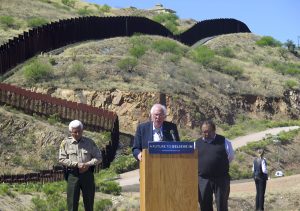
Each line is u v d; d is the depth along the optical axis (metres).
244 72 71.94
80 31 66.06
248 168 41.62
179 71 63.38
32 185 23.09
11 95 41.97
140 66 60.38
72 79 54.09
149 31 77.94
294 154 47.94
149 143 9.66
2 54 52.41
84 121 43.97
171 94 56.69
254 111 65.25
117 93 53.97
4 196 18.45
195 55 70.88
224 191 12.34
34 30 57.97
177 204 9.67
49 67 54.12
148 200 9.62
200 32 91.50
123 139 47.47
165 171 9.68
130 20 74.50
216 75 67.38
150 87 56.34
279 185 28.72
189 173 9.73
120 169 39.09
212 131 12.32
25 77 52.53
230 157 12.38
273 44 91.50
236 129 58.25
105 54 62.50
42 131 38.62
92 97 52.81
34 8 81.19
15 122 38.62
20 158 35.88
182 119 55.72
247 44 89.12
